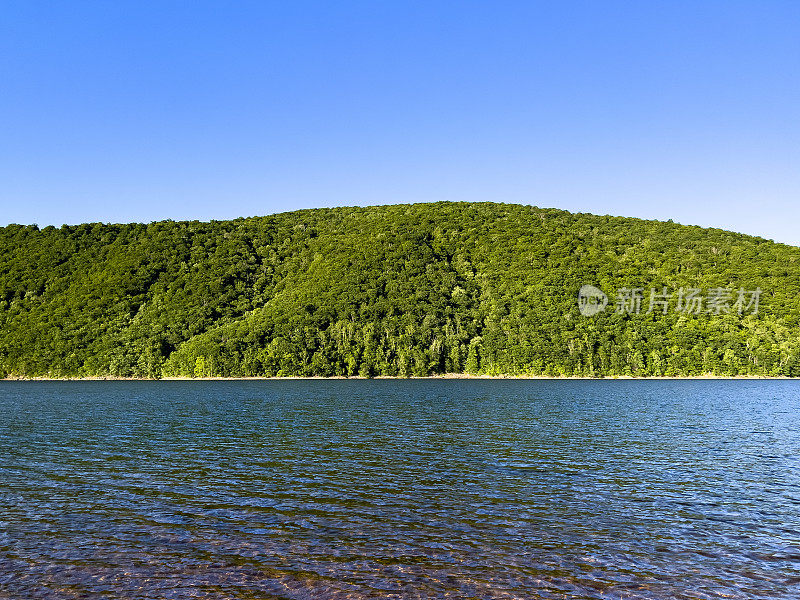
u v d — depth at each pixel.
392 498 22.22
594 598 14.14
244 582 14.93
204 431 39.12
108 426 41.81
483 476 25.80
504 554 16.72
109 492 23.08
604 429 40.34
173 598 14.08
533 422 44.16
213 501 21.81
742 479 25.44
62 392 81.75
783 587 14.73
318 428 40.53
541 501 21.88
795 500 22.16
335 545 17.38
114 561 16.20
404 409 54.12
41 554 16.66
